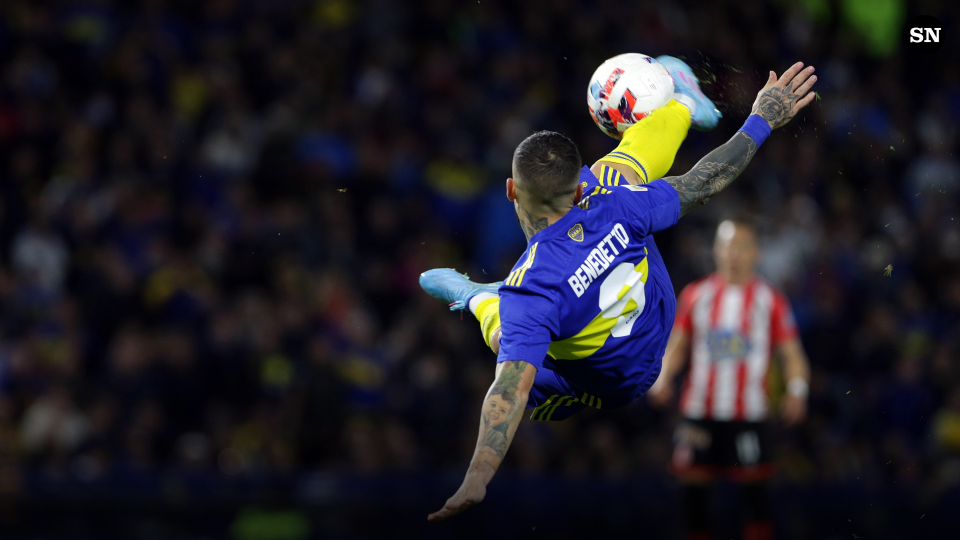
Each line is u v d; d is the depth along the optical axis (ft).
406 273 107.24
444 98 124.26
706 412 76.43
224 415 91.81
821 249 120.78
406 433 93.86
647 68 42.96
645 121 41.98
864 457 103.86
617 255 36.32
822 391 107.04
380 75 122.11
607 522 77.61
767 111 40.29
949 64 150.30
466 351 100.27
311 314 98.17
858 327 117.08
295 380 93.40
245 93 117.91
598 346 36.42
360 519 76.74
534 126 123.34
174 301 96.43
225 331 94.73
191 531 75.82
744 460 75.82
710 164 38.86
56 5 119.96
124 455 87.81
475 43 131.34
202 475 76.89
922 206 135.64
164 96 115.03
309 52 121.90
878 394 108.78
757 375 75.92
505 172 117.91
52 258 100.78
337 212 107.86
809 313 113.60
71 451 87.81
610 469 95.55
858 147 137.08
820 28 148.97
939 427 107.34
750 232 76.59
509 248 113.29
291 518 76.59
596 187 38.11
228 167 109.50
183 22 122.62
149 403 90.02
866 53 148.87
